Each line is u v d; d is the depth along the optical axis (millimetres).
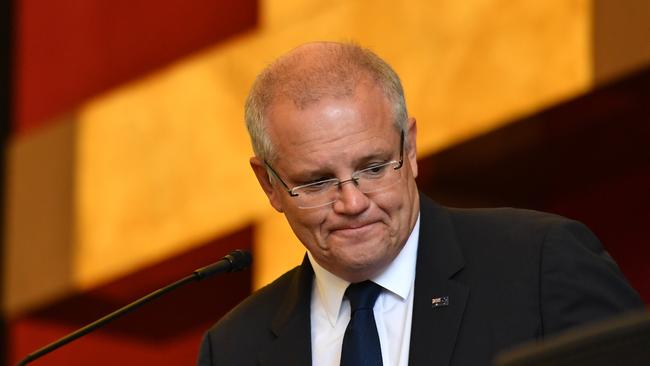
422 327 5512
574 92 9211
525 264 5512
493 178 9789
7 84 11539
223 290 10648
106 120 11250
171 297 10875
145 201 11055
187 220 10875
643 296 9359
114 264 11148
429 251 5730
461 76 9648
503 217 5832
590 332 3229
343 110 5262
